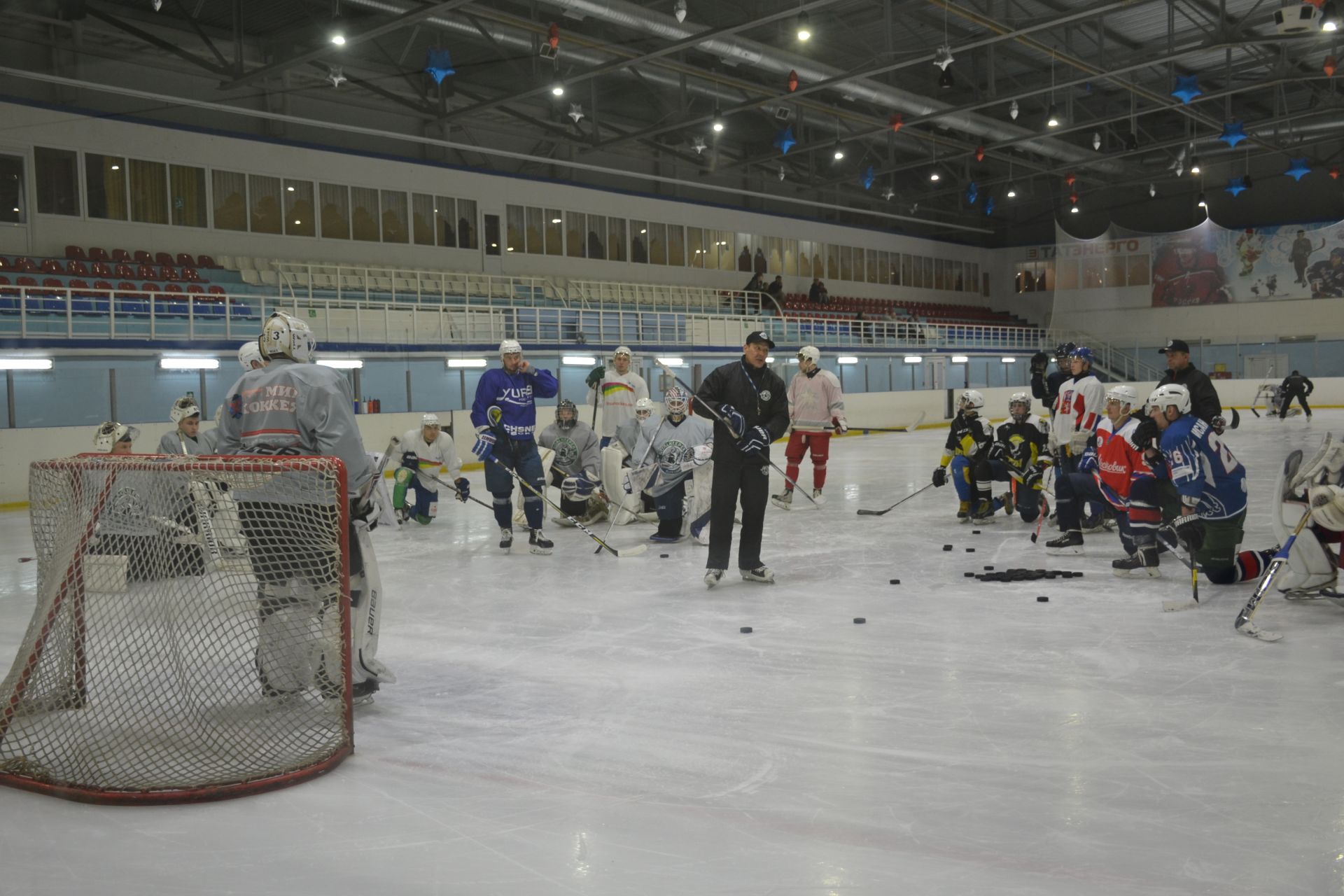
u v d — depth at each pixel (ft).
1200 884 8.04
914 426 98.58
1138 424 21.49
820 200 128.67
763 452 21.90
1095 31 89.86
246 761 11.10
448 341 70.59
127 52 73.31
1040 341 129.18
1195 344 121.80
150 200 73.56
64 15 69.46
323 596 12.03
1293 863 8.38
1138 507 21.42
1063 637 16.57
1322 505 16.96
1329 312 122.21
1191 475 18.67
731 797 10.10
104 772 10.82
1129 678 14.07
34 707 12.38
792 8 63.41
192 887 8.34
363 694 13.60
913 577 22.65
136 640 12.59
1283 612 17.88
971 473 31.32
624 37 78.95
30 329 52.44
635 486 29.27
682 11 58.70
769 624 18.20
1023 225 149.59
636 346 82.84
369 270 82.84
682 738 11.97
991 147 102.17
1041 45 73.67
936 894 7.97
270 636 12.46
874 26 85.25
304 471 12.01
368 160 86.07
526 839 9.17
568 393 77.71
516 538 31.27
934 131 110.73
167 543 12.50
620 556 26.86
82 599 12.53
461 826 9.50
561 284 97.50
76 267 66.90
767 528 31.86
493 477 27.94
